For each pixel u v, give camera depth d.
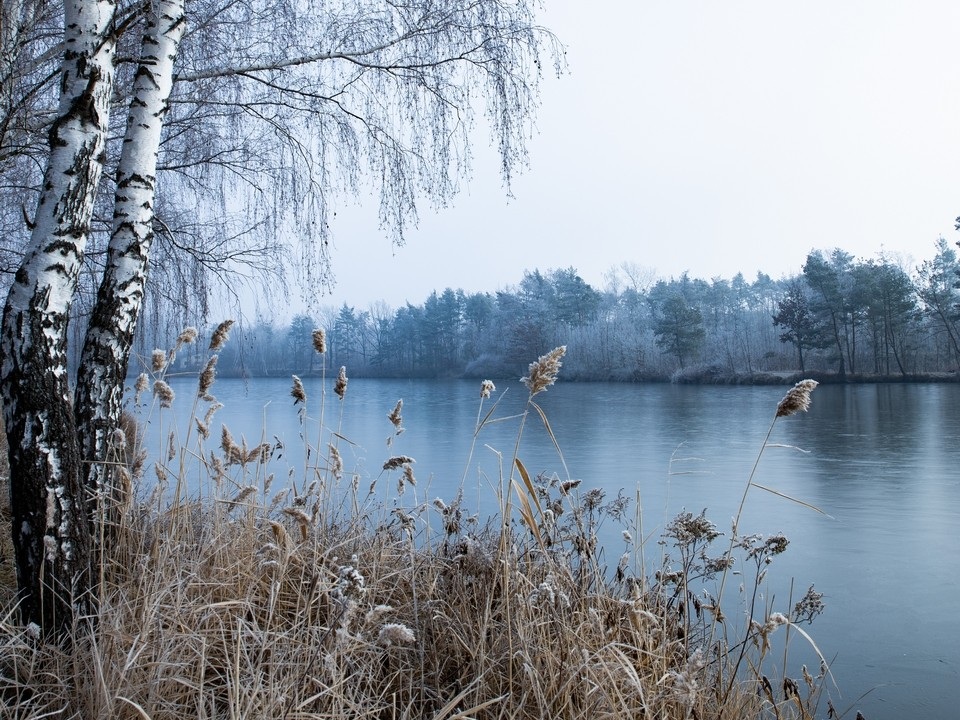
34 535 2.97
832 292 61.12
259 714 2.34
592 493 4.36
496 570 3.29
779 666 5.31
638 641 3.12
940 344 67.12
